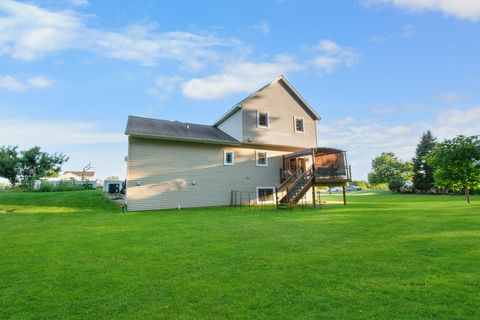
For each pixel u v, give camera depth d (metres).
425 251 5.57
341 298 3.44
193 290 3.76
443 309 3.12
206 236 7.44
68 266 4.90
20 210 13.64
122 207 15.43
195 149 16.81
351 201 22.14
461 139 19.39
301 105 21.52
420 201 21.33
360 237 7.11
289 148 20.69
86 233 7.99
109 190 27.50
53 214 12.63
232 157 18.19
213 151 17.50
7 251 5.98
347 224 9.27
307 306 3.24
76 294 3.69
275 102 20.08
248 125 18.56
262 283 3.98
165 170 15.56
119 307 3.29
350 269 4.55
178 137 15.38
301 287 3.81
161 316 3.05
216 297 3.53
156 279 4.21
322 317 2.97
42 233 8.02
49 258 5.42
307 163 21.44
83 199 16.89
